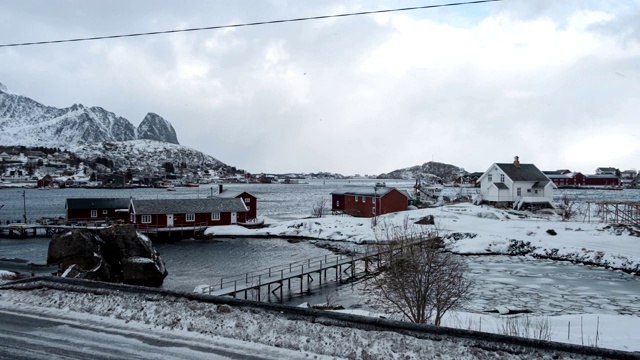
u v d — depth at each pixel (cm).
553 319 2091
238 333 1070
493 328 1786
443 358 920
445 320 1939
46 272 2333
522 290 3188
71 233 3316
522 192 7700
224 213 7125
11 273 2208
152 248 3766
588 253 4309
